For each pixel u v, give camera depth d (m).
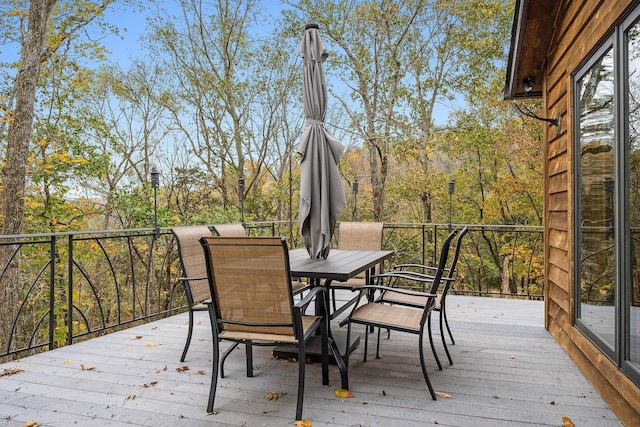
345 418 2.12
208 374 2.72
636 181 1.95
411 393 2.41
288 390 2.47
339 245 4.34
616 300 2.15
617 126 2.15
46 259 8.70
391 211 12.67
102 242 9.66
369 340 3.41
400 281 10.69
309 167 3.09
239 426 2.05
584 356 2.71
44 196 8.78
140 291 11.23
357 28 10.56
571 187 3.01
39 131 8.77
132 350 3.20
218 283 2.24
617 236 2.14
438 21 10.41
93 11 8.79
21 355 8.22
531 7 3.28
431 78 10.88
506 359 2.99
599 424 2.06
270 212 12.64
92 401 2.32
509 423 2.07
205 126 11.91
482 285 12.67
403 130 10.74
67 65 9.16
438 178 11.73
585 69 2.72
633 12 1.96
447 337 3.51
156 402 2.31
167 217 9.48
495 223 11.99
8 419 2.12
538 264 10.90
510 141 10.80
